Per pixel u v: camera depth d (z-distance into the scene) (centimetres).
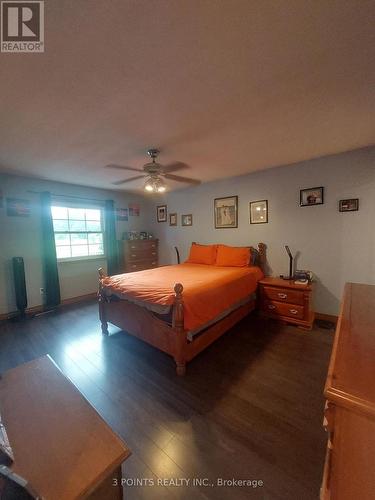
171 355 204
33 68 123
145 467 121
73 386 102
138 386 183
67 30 101
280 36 106
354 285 179
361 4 92
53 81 135
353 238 278
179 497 107
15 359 227
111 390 179
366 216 268
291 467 119
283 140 232
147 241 499
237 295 271
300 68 129
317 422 146
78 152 250
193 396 171
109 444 74
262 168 335
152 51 114
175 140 224
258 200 355
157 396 172
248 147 248
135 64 123
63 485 62
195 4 91
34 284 370
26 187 358
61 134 206
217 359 219
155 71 129
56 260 383
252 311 326
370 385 64
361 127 205
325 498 71
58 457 69
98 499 69
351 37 108
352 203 275
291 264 314
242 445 132
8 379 106
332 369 72
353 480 61
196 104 163
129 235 498
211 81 139
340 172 280
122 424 148
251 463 121
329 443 69
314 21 99
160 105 164
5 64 119
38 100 154
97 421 83
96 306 391
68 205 409
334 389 64
